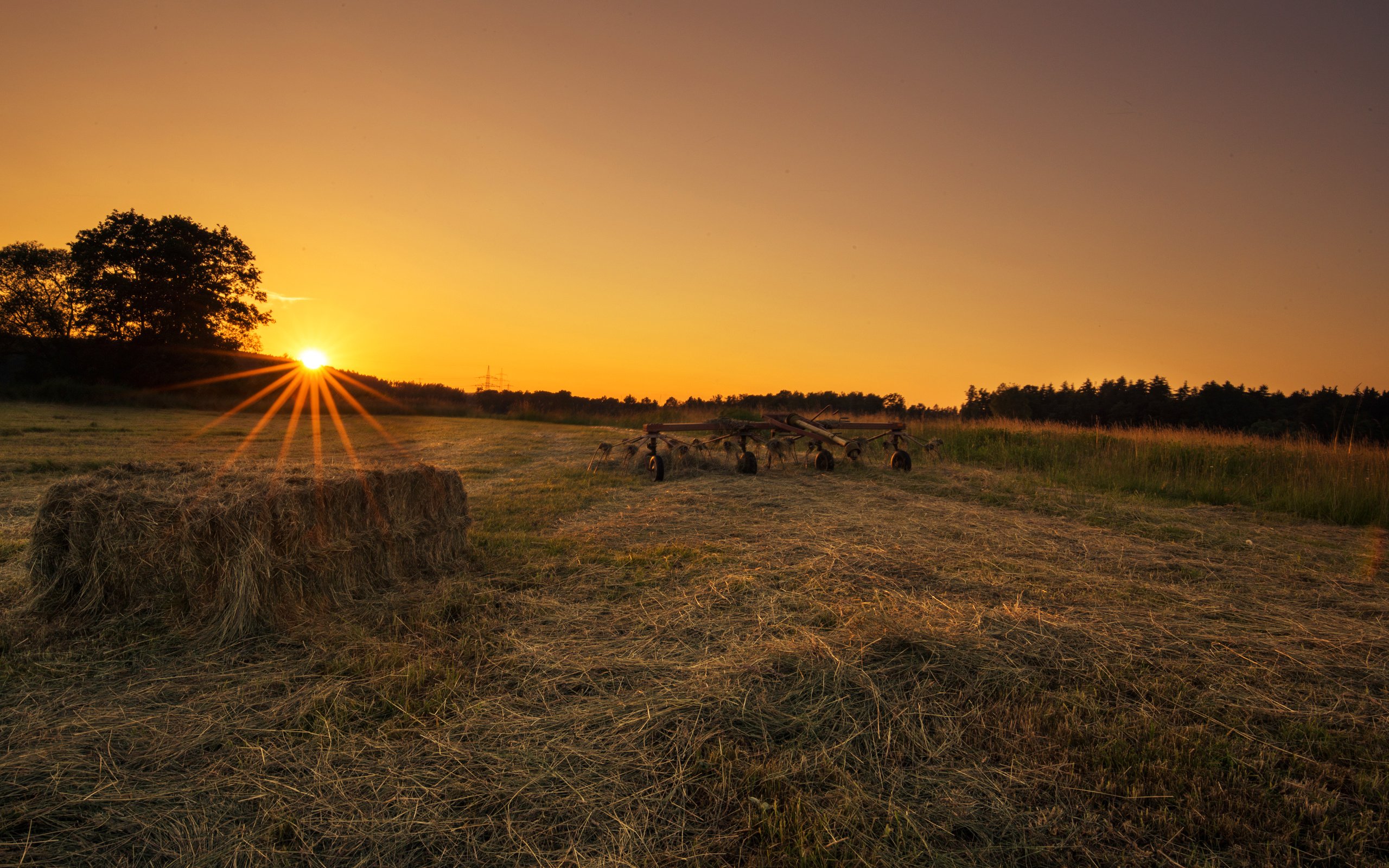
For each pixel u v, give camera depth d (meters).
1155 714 2.99
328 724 2.81
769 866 2.06
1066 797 2.42
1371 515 8.00
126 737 2.72
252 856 2.08
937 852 2.13
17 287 33.31
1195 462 11.44
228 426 20.72
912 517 7.50
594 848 2.14
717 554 5.63
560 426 27.94
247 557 3.73
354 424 25.58
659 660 3.51
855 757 2.65
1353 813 2.35
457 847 2.14
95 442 14.04
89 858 2.06
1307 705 3.08
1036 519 7.74
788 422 12.54
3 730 2.75
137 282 32.62
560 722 2.88
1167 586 5.00
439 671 3.32
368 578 4.52
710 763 2.58
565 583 4.88
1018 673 3.32
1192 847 2.18
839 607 4.30
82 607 3.84
